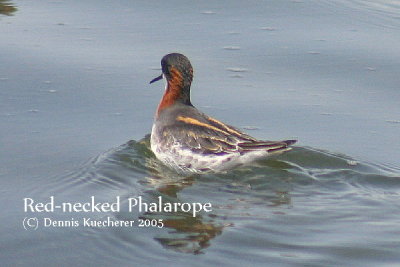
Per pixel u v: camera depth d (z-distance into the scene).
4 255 11.13
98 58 18.14
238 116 15.96
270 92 16.97
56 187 13.19
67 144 14.71
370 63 18.27
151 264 10.88
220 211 12.49
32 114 15.76
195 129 14.16
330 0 21.53
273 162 14.15
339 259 11.01
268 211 12.46
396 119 15.93
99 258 11.05
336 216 12.28
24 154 14.26
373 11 20.97
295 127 15.55
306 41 19.20
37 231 11.79
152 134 14.70
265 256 11.07
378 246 11.37
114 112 16.05
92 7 20.95
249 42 19.09
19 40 18.81
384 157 14.41
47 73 17.42
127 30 19.55
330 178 13.65
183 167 14.14
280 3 21.38
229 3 21.34
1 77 17.17
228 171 14.02
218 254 11.12
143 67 17.80
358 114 16.11
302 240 11.55
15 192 12.96
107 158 14.29
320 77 17.66
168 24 19.98
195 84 17.27
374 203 12.72
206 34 19.47
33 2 21.30
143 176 13.80
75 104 16.25
